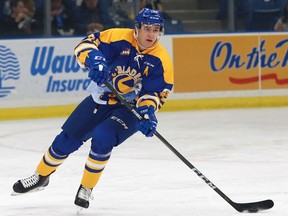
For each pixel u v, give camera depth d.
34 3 26.12
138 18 10.52
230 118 23.78
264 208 10.92
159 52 10.74
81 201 10.71
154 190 13.00
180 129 21.42
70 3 26.58
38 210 11.46
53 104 25.03
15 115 24.64
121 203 11.94
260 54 26.80
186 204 11.76
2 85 24.44
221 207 11.50
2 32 25.94
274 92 26.97
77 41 25.16
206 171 14.88
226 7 28.09
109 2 26.95
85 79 25.30
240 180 13.86
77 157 16.89
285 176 14.20
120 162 16.12
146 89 10.76
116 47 10.69
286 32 27.00
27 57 24.67
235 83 26.62
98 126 10.72
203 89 26.36
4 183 13.97
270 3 28.64
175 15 28.56
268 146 18.12
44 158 11.20
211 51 26.41
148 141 19.34
